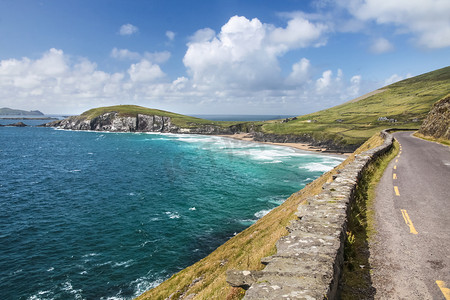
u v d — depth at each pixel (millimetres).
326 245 6160
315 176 53469
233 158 77688
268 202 37875
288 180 50469
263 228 15867
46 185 50844
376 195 13672
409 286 6023
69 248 26391
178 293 13273
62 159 81938
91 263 23688
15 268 23062
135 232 29625
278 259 5754
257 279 5289
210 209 35969
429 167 21422
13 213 36031
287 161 72812
